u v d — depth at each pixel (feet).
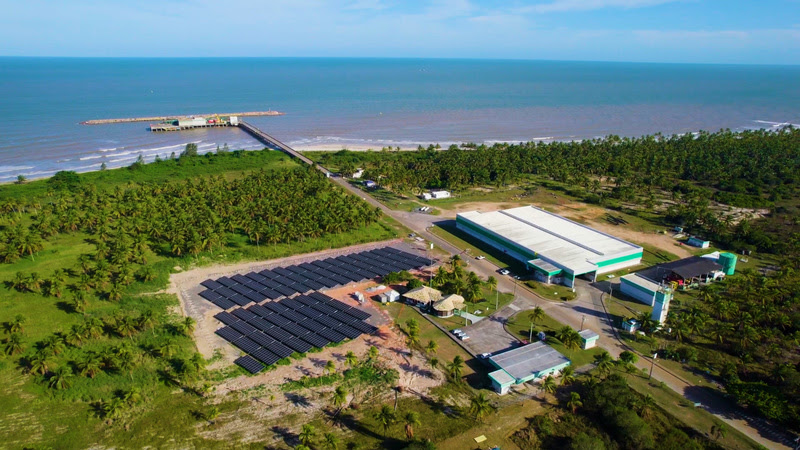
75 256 453.99
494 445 249.55
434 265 462.19
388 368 309.22
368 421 264.31
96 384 285.84
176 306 377.91
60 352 309.83
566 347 333.21
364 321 360.69
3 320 347.15
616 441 252.01
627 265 463.42
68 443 244.83
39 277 405.18
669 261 474.90
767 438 254.88
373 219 556.51
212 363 311.06
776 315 351.87
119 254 423.64
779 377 288.92
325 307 379.35
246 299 391.24
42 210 539.70
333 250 493.77
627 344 338.34
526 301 396.98
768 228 554.05
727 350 330.54
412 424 255.29
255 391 286.25
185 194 599.16
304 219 509.76
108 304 373.61
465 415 269.85
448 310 366.22
